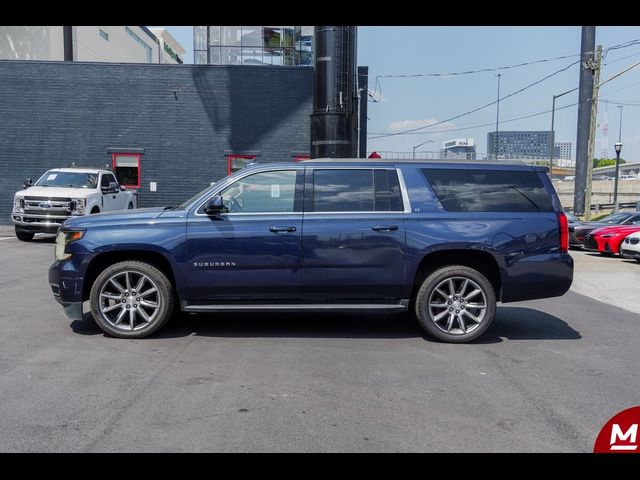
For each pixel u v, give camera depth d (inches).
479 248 255.4
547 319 320.5
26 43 1186.6
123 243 251.9
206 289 254.5
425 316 257.4
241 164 895.7
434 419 173.2
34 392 189.8
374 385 201.3
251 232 252.8
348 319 305.0
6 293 357.1
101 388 194.1
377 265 255.4
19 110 880.3
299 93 890.1
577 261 636.7
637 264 608.1
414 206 259.1
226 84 888.3
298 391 194.1
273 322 294.7
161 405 180.1
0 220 887.1
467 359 235.5
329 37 635.5
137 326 257.4
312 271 254.2
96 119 885.8
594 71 1045.2
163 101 887.7
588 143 1082.7
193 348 243.8
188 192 895.7
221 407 179.2
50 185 684.7
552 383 207.0
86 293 261.0
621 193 2827.3
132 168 893.2
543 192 264.7
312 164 262.7
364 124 1261.1
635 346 260.5
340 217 255.9
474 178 264.8
